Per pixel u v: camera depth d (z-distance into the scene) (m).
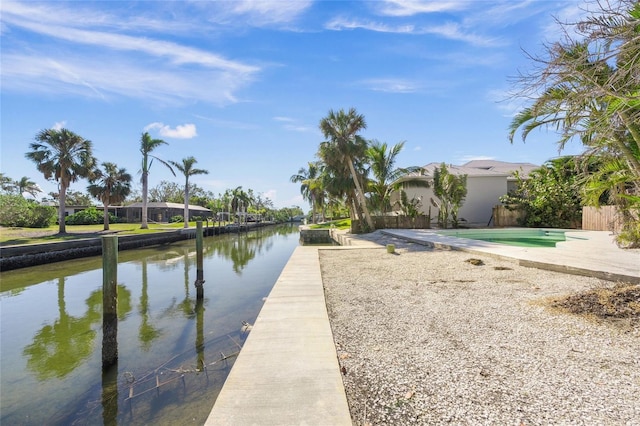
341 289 6.13
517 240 14.82
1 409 3.95
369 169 24.47
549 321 3.92
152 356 5.24
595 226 17.45
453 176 22.81
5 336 6.47
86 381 4.55
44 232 26.38
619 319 3.78
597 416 2.11
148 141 32.66
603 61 3.10
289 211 124.50
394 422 2.14
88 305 8.84
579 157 5.09
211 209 62.28
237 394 2.49
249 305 8.17
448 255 10.27
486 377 2.68
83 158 25.61
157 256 19.72
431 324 4.01
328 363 3.02
